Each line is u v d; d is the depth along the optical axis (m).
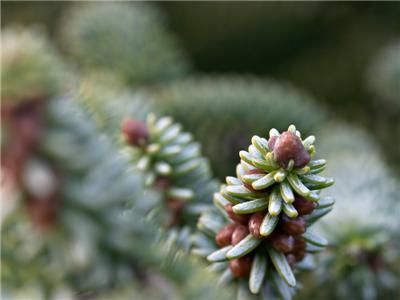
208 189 0.23
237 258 0.17
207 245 0.19
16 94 0.23
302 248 0.17
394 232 0.24
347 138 0.42
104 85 0.43
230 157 0.34
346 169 0.29
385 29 0.76
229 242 0.17
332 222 0.24
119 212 0.23
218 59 0.78
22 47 0.23
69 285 0.23
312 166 0.16
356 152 0.40
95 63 0.43
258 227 0.16
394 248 0.24
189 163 0.23
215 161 0.34
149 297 0.21
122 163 0.24
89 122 0.24
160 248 0.23
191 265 0.22
